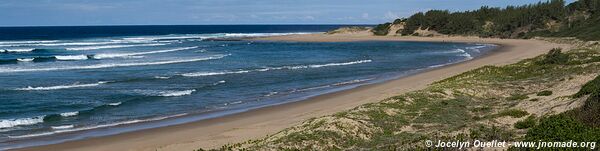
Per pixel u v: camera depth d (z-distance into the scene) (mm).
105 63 55094
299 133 18578
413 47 87750
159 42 105375
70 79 41281
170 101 31094
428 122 20406
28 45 88312
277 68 49906
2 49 76062
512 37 111000
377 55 68438
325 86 37094
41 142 21062
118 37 134500
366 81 39562
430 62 56562
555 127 13500
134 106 29422
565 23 113375
